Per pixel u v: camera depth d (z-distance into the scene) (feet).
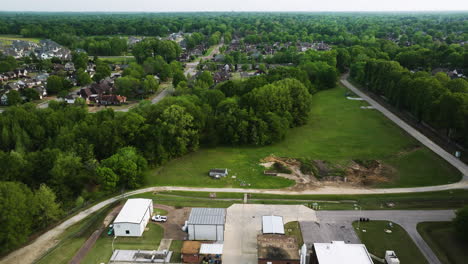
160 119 363.35
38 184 282.56
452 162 331.98
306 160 350.02
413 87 460.96
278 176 321.73
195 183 310.45
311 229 238.07
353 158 355.36
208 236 229.04
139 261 209.36
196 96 455.63
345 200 277.44
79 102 532.32
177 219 253.85
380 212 257.55
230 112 399.85
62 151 317.83
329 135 420.77
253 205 271.28
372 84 618.44
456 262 203.62
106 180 282.97
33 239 231.50
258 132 389.80
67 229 242.58
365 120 469.57
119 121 349.61
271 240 215.51
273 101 433.48
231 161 355.56
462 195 275.80
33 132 357.20
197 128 382.01
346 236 229.66
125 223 231.30
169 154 357.00
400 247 217.56
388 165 337.52
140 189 299.99
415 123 449.89
